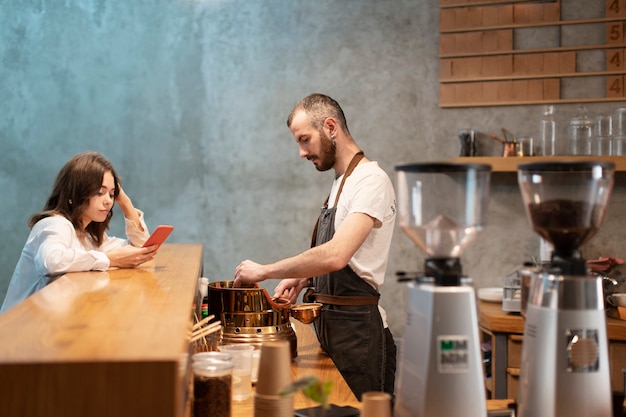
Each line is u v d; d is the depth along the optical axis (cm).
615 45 454
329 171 502
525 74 467
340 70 497
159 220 517
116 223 519
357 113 494
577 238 146
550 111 455
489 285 474
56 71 522
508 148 453
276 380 152
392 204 277
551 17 463
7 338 134
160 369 117
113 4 520
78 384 116
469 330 138
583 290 141
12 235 525
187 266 284
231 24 511
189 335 165
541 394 142
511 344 369
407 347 144
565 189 145
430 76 486
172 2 516
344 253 255
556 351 140
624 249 458
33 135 523
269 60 507
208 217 514
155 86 517
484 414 139
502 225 472
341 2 497
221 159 512
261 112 509
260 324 237
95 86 520
